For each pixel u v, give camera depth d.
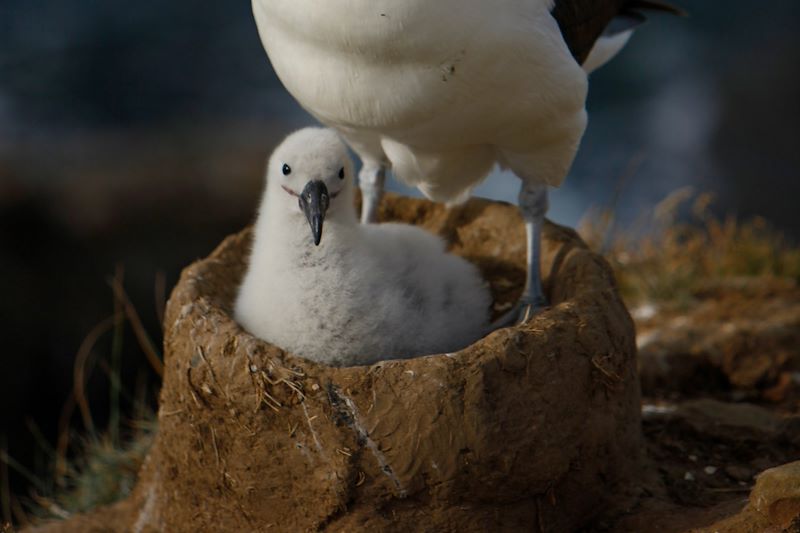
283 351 7.27
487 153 8.88
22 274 20.38
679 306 12.45
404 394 6.99
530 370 7.15
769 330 11.09
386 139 8.62
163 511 8.51
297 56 7.87
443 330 8.67
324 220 8.32
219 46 31.67
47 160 24.78
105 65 30.34
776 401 10.66
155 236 22.00
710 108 28.84
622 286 13.08
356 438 7.07
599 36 9.45
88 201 22.55
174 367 7.81
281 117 28.88
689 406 9.59
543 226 9.58
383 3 7.11
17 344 18.84
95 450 11.40
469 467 7.03
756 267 13.56
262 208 9.05
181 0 33.25
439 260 9.17
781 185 25.78
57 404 18.34
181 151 25.44
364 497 7.18
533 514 7.47
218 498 7.85
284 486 7.38
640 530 7.65
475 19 7.24
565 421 7.33
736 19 32.59
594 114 28.84
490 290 9.80
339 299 8.23
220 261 9.15
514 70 7.63
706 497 8.20
